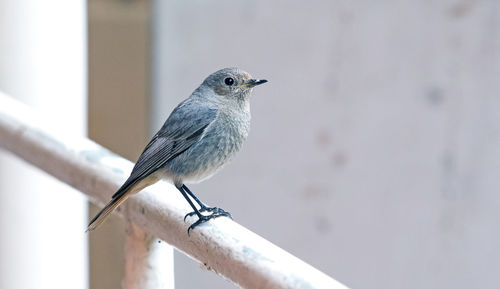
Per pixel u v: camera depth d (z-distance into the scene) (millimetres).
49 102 8727
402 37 9781
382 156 10008
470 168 9742
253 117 10312
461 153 9750
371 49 9891
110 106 10492
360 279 10219
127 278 5016
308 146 10227
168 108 10258
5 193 8016
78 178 5570
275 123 10281
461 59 9617
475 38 9531
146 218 4789
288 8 10070
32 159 6168
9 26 8398
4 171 8016
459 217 9844
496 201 9711
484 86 9586
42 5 8602
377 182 10047
